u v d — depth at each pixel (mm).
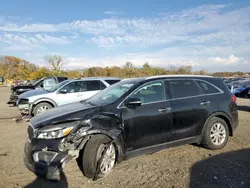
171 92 4605
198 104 4730
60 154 3385
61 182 3566
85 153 3604
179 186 3379
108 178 3691
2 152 4902
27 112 8641
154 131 4242
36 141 3504
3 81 55000
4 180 3643
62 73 51219
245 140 5660
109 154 3812
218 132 4969
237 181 3494
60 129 3490
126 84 4668
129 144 4004
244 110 10789
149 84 4469
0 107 12531
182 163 4246
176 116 4457
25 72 65188
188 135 4629
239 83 21578
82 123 3600
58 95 8867
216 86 5184
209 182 3475
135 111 4098
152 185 3436
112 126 3816
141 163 4277
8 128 7172
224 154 4695
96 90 9383
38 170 3410
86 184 3498
